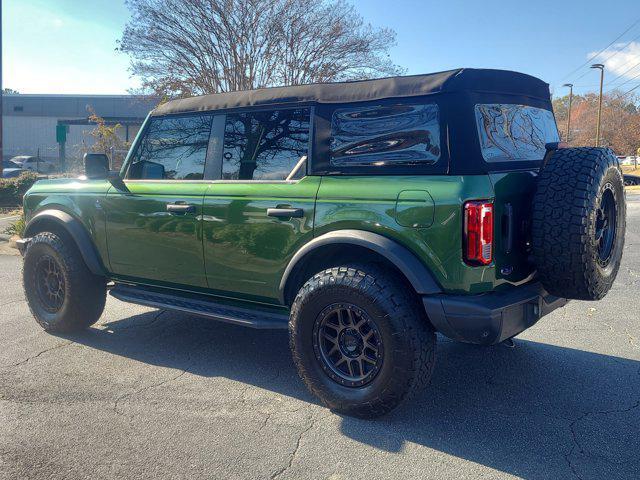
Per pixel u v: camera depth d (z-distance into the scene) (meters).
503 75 3.74
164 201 4.53
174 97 18.56
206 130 4.53
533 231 3.38
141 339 5.22
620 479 2.92
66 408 3.73
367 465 3.06
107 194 4.90
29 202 5.56
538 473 2.98
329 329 3.67
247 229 4.06
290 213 3.82
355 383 3.53
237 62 18.19
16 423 3.52
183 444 3.27
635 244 10.70
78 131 45.44
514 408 3.76
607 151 3.50
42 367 4.48
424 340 3.37
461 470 3.01
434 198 3.28
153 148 4.87
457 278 3.24
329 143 3.83
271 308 4.21
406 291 3.46
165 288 4.80
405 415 3.65
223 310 4.32
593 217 3.27
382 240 3.41
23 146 52.84
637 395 3.97
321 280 3.58
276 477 2.94
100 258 5.04
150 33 18.12
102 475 2.95
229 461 3.09
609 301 6.57
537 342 5.14
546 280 3.44
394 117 3.60
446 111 3.41
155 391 4.03
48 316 5.32
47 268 5.31
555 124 4.55
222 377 4.30
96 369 4.45
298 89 4.07
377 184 3.54
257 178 4.18
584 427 3.49
